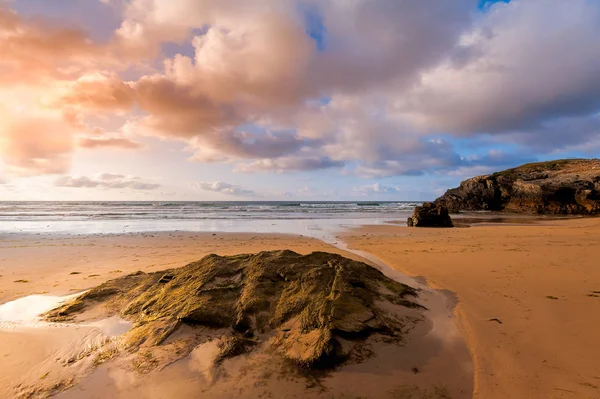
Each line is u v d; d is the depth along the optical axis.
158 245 13.94
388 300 5.24
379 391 3.25
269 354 3.85
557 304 5.59
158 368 3.62
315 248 13.02
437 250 12.00
